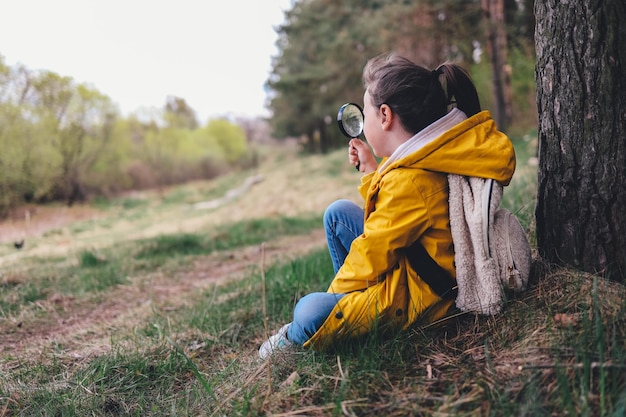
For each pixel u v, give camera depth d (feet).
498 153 5.55
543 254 6.61
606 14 5.72
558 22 6.08
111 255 20.39
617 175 5.85
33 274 15.81
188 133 120.78
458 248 5.67
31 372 7.46
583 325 5.06
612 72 5.75
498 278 5.80
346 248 7.22
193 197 82.58
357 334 5.95
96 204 72.69
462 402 4.56
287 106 104.37
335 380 5.41
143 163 99.96
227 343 8.37
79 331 10.05
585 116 5.96
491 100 47.65
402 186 5.58
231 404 5.44
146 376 6.92
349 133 6.82
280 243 24.12
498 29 42.29
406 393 4.94
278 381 5.80
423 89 5.98
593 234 6.08
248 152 152.46
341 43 72.08
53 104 63.98
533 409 4.22
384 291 5.87
